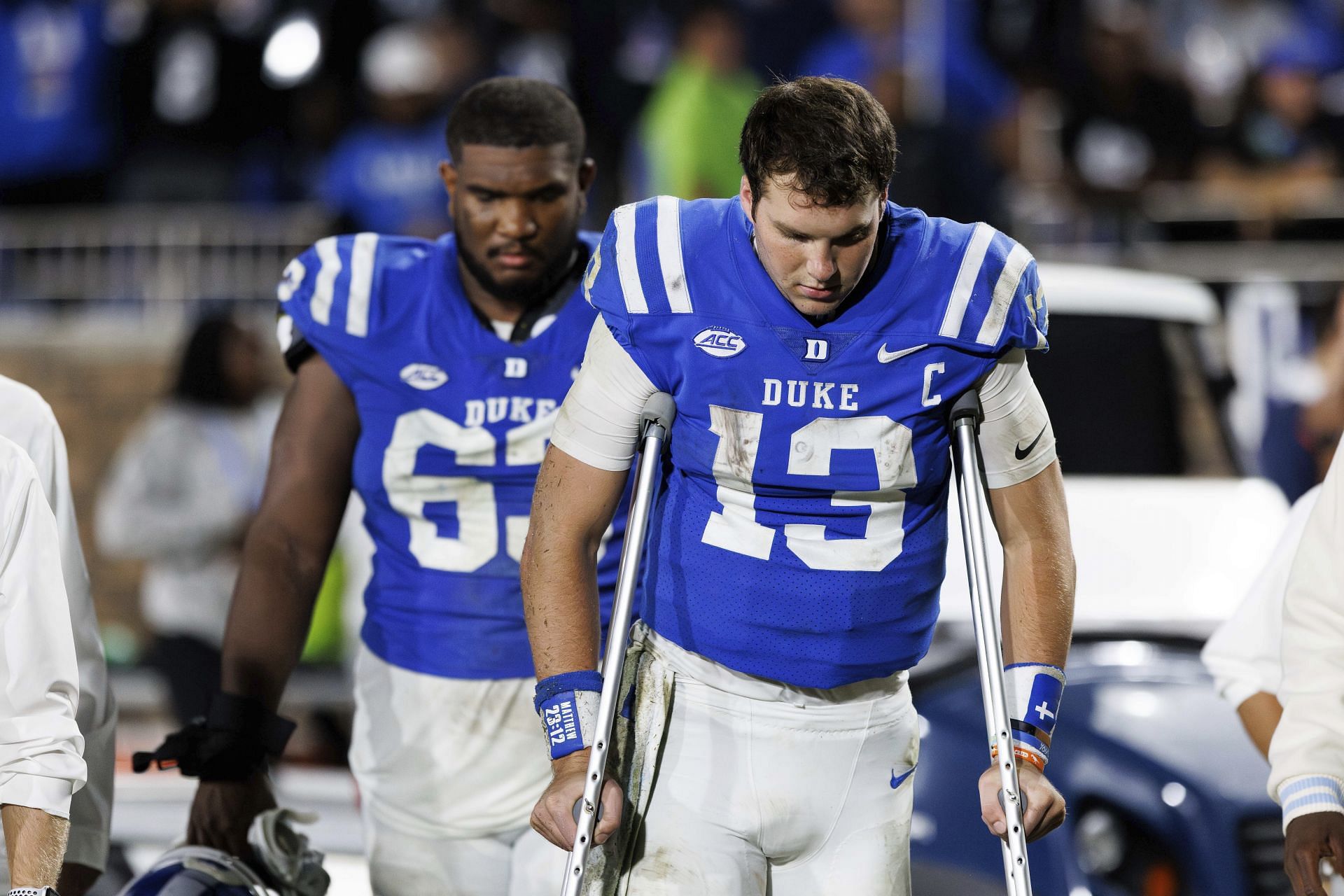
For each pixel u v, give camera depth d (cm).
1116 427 2202
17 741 1016
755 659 1074
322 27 3775
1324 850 1062
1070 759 1560
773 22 3675
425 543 1338
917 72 3575
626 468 1087
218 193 3822
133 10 3872
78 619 1216
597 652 1078
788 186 960
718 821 1078
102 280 3850
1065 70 3809
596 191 3681
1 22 3900
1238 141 3856
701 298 1039
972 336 1036
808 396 1038
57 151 3909
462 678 1324
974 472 1045
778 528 1063
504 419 1325
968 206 3206
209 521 2742
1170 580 1936
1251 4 4062
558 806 1035
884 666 1089
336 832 1811
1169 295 2347
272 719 1354
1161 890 1484
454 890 1339
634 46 3744
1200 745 1567
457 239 1355
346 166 3650
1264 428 3186
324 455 1370
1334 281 3369
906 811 1125
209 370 2786
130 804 1777
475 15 3706
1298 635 1113
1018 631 1095
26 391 1222
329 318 1352
